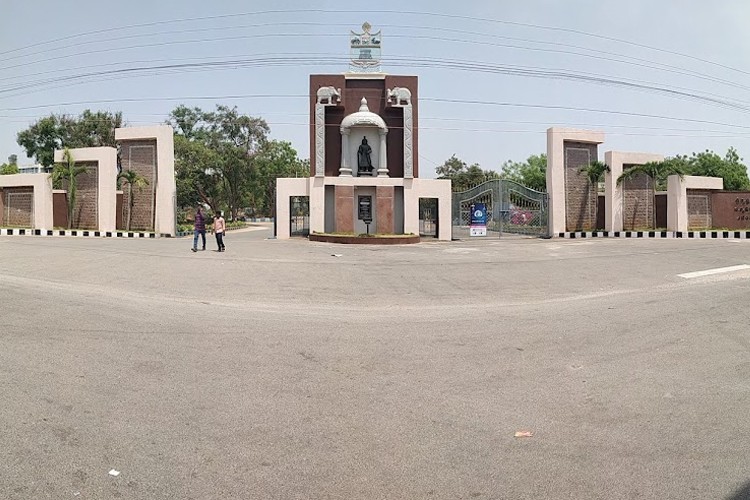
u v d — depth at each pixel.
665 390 5.80
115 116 50.16
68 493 3.62
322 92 30.31
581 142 31.98
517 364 6.77
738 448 4.40
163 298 11.26
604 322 9.07
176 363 6.51
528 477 3.97
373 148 31.33
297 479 3.91
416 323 9.20
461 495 3.73
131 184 32.06
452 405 5.38
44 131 49.94
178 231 33.16
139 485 3.77
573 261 18.11
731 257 17.69
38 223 30.84
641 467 4.11
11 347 6.82
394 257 19.86
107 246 21.98
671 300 10.77
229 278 14.13
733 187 58.47
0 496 3.54
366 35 31.64
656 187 32.62
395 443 4.52
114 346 7.11
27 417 4.77
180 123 60.09
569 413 5.19
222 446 4.39
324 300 11.66
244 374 6.20
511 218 35.62
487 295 12.41
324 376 6.22
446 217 30.44
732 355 7.00
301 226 32.44
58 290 11.46
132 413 4.98
